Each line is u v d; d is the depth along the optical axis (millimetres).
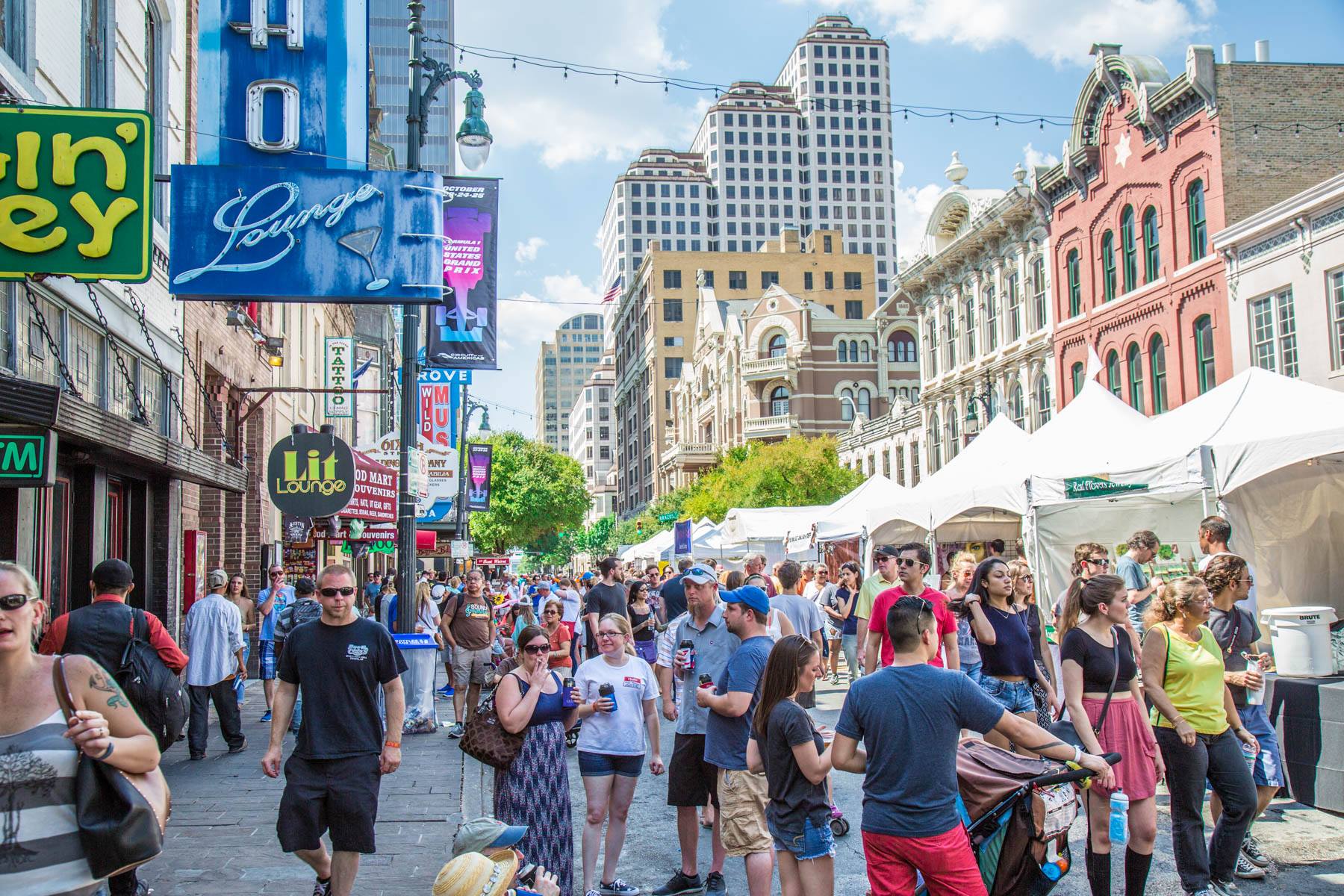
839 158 170750
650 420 101688
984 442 16359
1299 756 7984
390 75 117125
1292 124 25812
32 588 3256
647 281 103938
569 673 9523
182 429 14109
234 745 11180
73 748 3180
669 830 8328
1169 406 27359
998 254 36875
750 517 24016
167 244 13227
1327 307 22125
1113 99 29656
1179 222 27094
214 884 6375
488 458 37906
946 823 4336
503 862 3857
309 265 9508
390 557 45344
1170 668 6062
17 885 3033
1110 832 5656
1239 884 6309
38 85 9422
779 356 64562
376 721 5758
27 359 9328
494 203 14523
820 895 5090
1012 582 7363
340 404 26734
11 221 7207
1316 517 12484
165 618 13391
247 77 9766
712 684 6082
